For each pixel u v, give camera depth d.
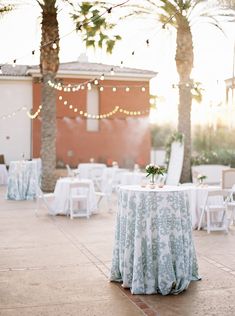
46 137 16.44
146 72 24.47
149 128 25.03
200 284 5.75
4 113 23.34
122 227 5.69
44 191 16.34
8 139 23.44
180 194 5.61
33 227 9.88
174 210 5.50
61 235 8.97
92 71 23.73
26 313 4.77
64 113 23.95
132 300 5.18
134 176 15.40
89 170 19.38
